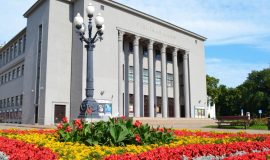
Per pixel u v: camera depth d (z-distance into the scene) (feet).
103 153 20.15
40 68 112.98
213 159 20.08
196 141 30.86
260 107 246.68
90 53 53.67
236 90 245.65
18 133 36.83
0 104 173.47
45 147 21.93
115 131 25.84
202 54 164.55
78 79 108.37
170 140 29.37
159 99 142.41
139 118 103.30
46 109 105.09
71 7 117.50
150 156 17.85
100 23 54.95
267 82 246.68
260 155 19.48
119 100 114.93
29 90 123.34
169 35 142.72
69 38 115.14
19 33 146.20
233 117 90.53
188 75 152.56
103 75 111.14
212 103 216.95
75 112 107.24
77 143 25.17
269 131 63.52
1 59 182.80
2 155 18.80
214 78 212.02
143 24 130.11
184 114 150.92
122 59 123.24
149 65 130.72
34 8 124.98
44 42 112.37
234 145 24.93
